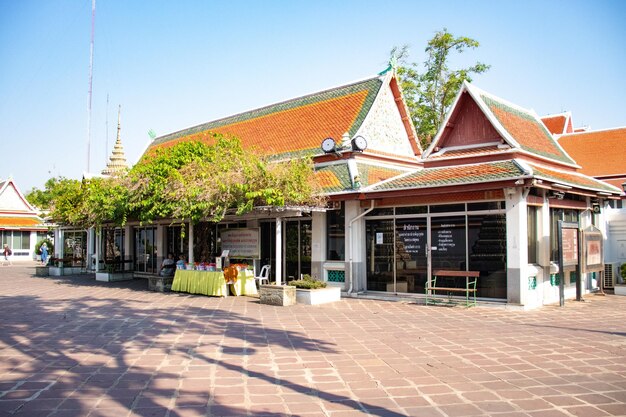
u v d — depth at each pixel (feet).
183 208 52.39
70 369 24.98
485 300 45.44
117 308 45.75
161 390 21.57
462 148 54.80
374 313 42.09
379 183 51.90
